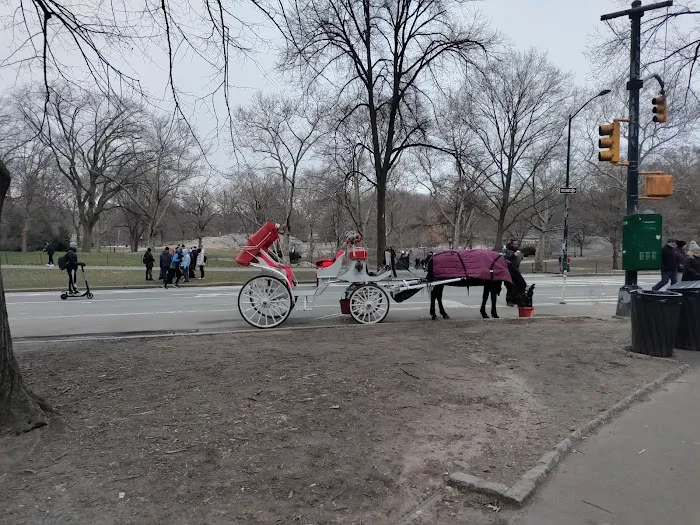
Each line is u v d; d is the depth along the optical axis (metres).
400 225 55.19
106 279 24.56
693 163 35.38
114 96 6.64
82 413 4.56
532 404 5.14
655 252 10.45
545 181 39.78
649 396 5.62
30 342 8.06
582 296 17.09
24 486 3.30
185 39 5.96
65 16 5.84
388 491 3.36
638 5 10.57
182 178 44.44
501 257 10.72
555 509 3.27
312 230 53.12
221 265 37.84
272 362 6.40
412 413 4.73
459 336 8.38
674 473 3.80
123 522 2.91
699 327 7.88
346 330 9.11
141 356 6.74
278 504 3.14
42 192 44.62
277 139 37.78
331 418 4.53
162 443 3.96
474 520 3.10
